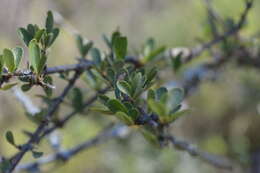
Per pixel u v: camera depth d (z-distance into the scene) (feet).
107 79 1.53
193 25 4.52
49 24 1.44
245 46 2.35
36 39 1.38
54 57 4.55
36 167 2.04
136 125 1.35
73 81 1.61
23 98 1.97
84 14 5.42
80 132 3.96
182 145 1.76
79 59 1.69
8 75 1.35
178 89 1.35
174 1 5.06
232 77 3.45
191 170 4.09
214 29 2.21
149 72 1.38
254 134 4.58
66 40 4.54
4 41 4.19
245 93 3.62
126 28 5.47
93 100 1.73
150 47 1.87
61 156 2.07
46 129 1.69
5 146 3.93
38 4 4.58
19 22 4.36
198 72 2.42
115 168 4.13
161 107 1.30
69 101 1.82
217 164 2.02
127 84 1.35
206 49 2.34
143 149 4.08
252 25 2.51
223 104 4.74
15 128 4.22
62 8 5.25
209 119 4.89
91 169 4.24
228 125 4.79
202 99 4.87
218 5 2.77
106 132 2.19
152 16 5.26
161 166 4.08
